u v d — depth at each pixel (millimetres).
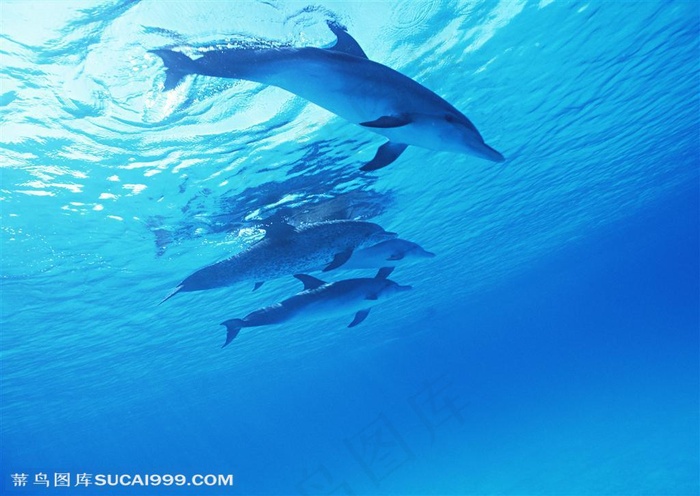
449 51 7285
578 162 16906
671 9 8867
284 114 7082
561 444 26547
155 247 10641
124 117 6074
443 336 67812
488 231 21469
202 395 43000
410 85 4078
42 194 7488
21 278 10555
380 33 6191
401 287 9172
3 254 9203
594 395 37094
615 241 47688
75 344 17531
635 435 22609
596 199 25016
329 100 4020
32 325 14062
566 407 36844
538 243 30469
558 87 10211
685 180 31703
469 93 8867
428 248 19984
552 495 18719
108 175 7367
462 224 18484
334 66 3908
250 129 7172
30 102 5496
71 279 11391
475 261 27078
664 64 11461
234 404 61156
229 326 7895
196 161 7641
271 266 8273
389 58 6871
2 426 31609
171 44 5066
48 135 6121
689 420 21547
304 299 8219
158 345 21188
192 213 9344
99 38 4859
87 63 5125
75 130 6121
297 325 25156
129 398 33875
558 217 25203
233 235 10938
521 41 7887
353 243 8656
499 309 66188
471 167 12805
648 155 20641
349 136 8398
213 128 6848
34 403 26719
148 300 14695
